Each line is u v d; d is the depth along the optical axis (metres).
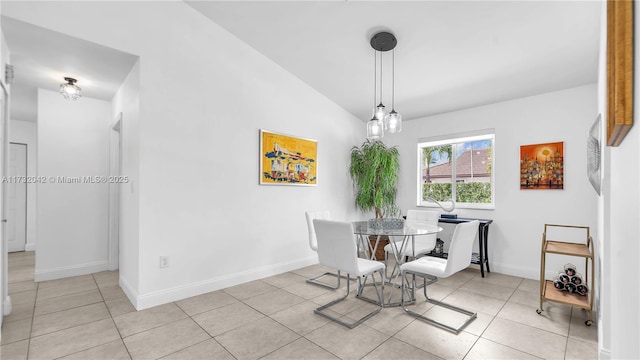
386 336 2.21
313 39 3.22
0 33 2.16
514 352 2.00
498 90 3.58
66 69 2.95
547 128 3.51
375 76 3.69
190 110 3.01
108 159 3.97
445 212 4.38
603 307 1.82
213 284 3.15
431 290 3.18
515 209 3.73
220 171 3.24
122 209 3.24
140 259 2.68
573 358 1.92
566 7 2.27
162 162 2.81
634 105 0.73
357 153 4.83
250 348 2.05
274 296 3.00
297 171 4.04
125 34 2.60
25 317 2.51
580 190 3.29
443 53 3.03
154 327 2.34
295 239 4.02
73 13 2.35
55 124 3.62
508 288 3.24
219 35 3.26
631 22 0.70
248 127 3.51
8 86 2.47
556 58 2.88
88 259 3.81
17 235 5.19
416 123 4.71
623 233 0.90
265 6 2.85
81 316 2.53
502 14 2.43
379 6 2.57
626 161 0.85
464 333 2.25
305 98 4.18
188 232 2.98
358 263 2.72
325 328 2.33
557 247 2.68
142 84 2.69
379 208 4.63
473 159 4.27
